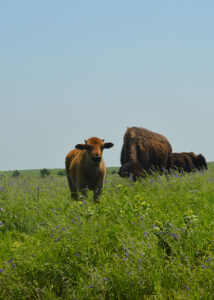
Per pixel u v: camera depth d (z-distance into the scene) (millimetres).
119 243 11094
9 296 9445
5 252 12391
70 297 9352
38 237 13695
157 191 22188
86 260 10281
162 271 9820
